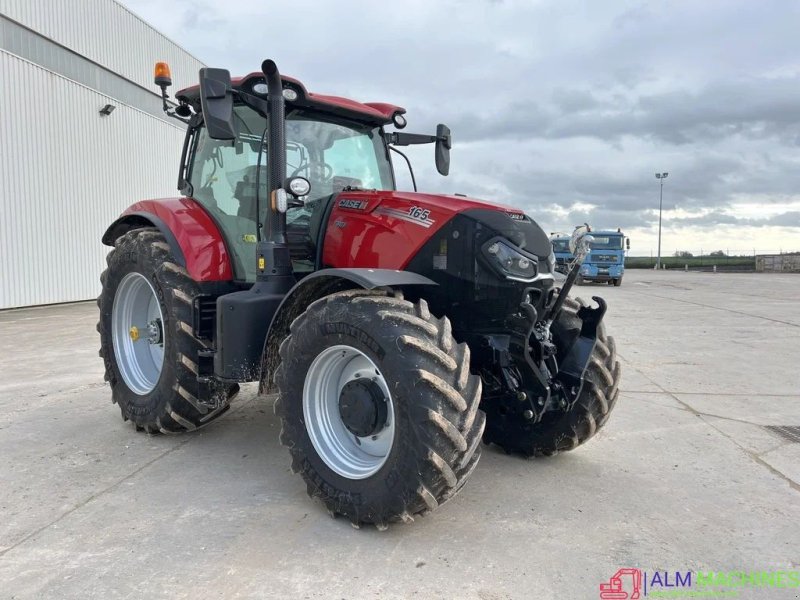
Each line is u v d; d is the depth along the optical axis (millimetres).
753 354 7410
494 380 3166
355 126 4043
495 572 2326
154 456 3639
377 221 3246
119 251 4250
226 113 3035
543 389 3078
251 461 3564
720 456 3746
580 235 3129
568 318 3494
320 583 2227
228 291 3859
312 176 3750
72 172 14414
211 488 3141
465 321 3135
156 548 2486
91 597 2131
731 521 2824
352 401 2732
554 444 3549
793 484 3297
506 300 3010
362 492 2611
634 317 11477
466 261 3006
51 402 4895
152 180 17812
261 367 3115
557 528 2723
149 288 4219
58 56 14102
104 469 3410
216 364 3369
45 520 2748
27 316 11445
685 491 3188
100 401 4930
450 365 2449
